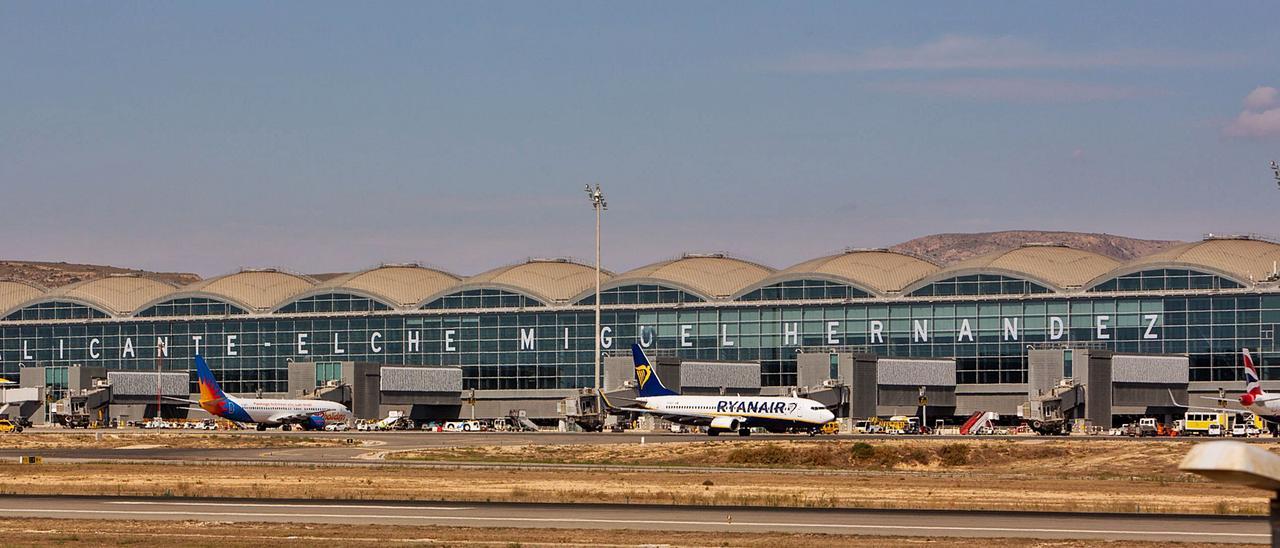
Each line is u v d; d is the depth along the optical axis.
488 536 52.50
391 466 105.19
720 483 87.00
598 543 50.09
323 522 58.69
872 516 60.72
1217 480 15.42
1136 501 69.38
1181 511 63.94
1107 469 110.88
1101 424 194.25
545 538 51.78
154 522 58.59
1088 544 49.78
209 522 58.44
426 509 64.75
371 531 54.41
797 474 98.25
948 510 64.06
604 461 123.50
